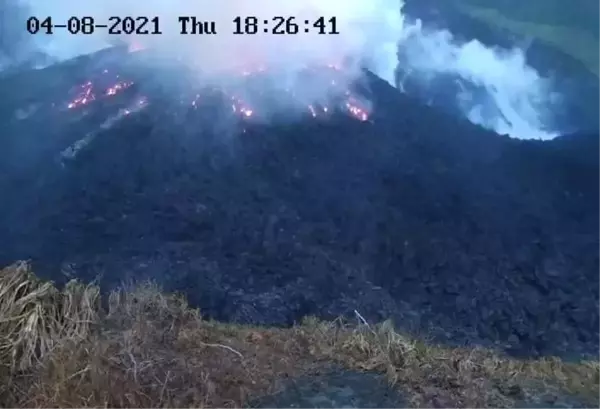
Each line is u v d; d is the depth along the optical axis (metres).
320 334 4.91
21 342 4.19
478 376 4.50
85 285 5.21
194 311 5.14
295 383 4.21
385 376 4.34
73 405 3.80
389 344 4.72
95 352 4.14
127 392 3.90
